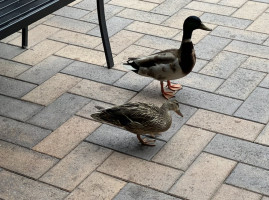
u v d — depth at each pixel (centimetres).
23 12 305
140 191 285
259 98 336
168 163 298
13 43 392
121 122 302
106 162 300
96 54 378
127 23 407
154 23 405
